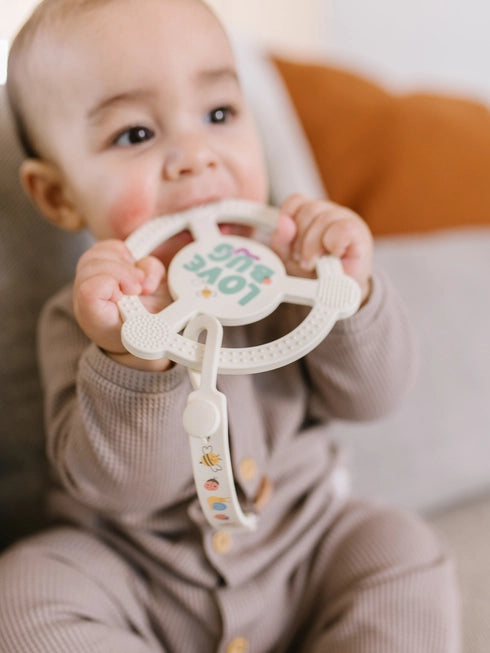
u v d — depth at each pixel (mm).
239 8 1621
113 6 667
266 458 759
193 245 629
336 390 745
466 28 1718
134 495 668
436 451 931
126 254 606
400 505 918
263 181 738
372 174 1170
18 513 875
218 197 693
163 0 673
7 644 603
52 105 702
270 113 1080
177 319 539
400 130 1170
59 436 703
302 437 810
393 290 723
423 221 1164
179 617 714
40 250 878
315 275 641
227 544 710
